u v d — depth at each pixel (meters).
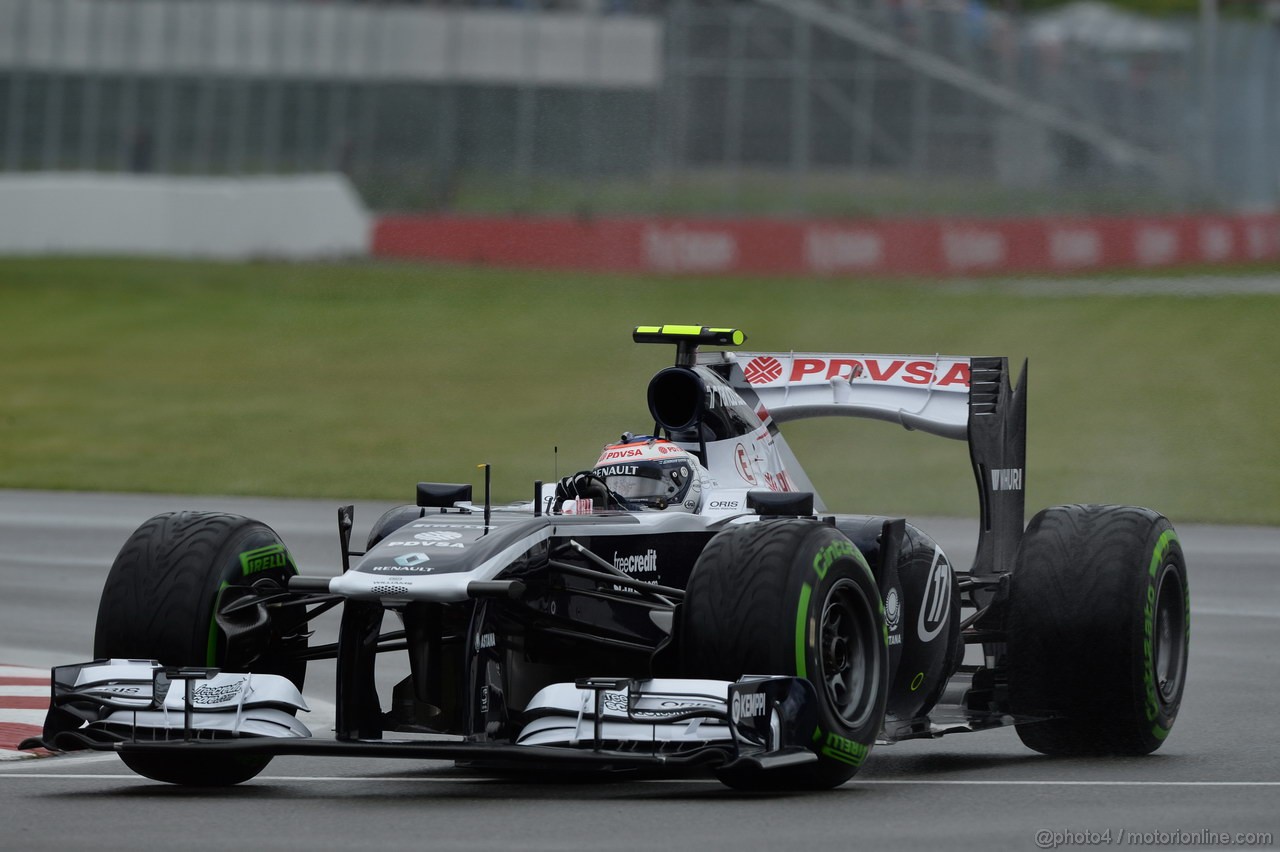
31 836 20.14
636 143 162.88
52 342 116.25
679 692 21.61
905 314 126.12
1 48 162.25
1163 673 28.42
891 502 71.88
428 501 26.39
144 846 19.42
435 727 22.95
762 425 28.72
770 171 161.12
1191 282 139.00
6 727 29.77
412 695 23.33
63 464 79.31
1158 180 163.25
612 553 24.94
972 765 26.84
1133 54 173.62
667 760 20.94
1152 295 134.12
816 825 20.55
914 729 25.84
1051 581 27.36
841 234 142.12
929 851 18.95
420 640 22.78
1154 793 23.36
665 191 158.38
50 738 23.16
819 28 166.12
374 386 103.06
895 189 159.12
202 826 20.78
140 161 161.38
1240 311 127.94
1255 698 33.78
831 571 22.95
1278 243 148.88
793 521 23.28
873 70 165.62
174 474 76.88
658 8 165.62
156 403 97.00
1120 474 78.75
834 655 23.34
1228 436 89.06
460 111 163.75
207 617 23.88
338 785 24.75
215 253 147.62
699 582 22.73
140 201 148.12
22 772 25.97
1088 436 88.88
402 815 21.50
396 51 164.25
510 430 89.25
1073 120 166.75
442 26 164.12
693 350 27.97
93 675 23.47
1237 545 61.22
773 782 23.17
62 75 162.38
